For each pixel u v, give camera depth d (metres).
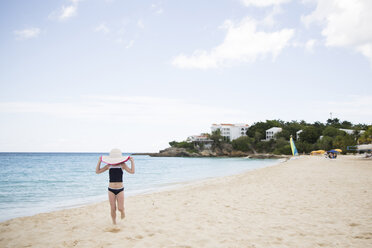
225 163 59.12
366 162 34.81
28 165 49.75
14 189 15.87
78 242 4.77
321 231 5.22
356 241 4.57
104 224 6.13
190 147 131.88
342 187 11.66
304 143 90.50
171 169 36.91
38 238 5.11
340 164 30.61
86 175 27.09
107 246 4.52
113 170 5.88
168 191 12.27
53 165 50.16
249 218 6.44
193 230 5.48
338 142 73.19
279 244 4.48
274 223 5.91
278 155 91.12
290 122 138.62
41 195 13.41
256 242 4.61
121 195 5.91
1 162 61.91
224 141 121.31
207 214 7.02
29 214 8.62
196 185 15.04
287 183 13.62
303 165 30.03
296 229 5.40
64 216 7.22
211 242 4.66
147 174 27.55
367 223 5.74
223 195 10.39
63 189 15.82
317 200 8.66
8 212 9.05
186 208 7.97
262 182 14.61
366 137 59.38
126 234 5.25
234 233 5.20
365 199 8.69
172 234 5.21
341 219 6.15
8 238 5.14
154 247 4.45
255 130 120.44
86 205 9.83
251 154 110.31
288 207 7.68
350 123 128.00
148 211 7.62
